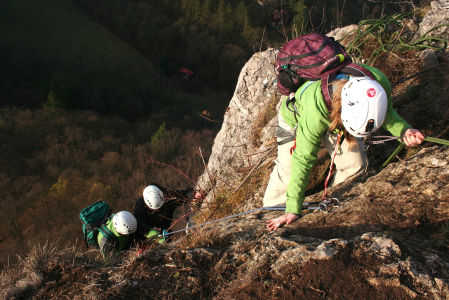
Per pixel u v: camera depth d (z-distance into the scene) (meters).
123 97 62.25
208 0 79.38
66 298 2.02
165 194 4.55
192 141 39.41
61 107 52.97
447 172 2.31
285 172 2.94
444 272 1.68
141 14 83.81
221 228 2.83
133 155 38.38
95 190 32.97
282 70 2.37
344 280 1.75
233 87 74.81
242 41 75.81
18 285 2.12
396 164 2.66
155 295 1.96
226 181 4.75
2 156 39.81
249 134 5.07
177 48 80.69
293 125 2.60
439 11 4.01
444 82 3.22
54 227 30.47
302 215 2.55
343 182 2.94
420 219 2.08
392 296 1.64
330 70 2.12
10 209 32.47
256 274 1.95
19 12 80.88
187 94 69.31
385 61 3.88
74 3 89.56
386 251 1.82
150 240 3.57
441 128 2.95
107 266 2.28
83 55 75.69
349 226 2.21
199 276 2.07
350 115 1.89
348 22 29.22
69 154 40.25
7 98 60.34
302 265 1.87
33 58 69.69
